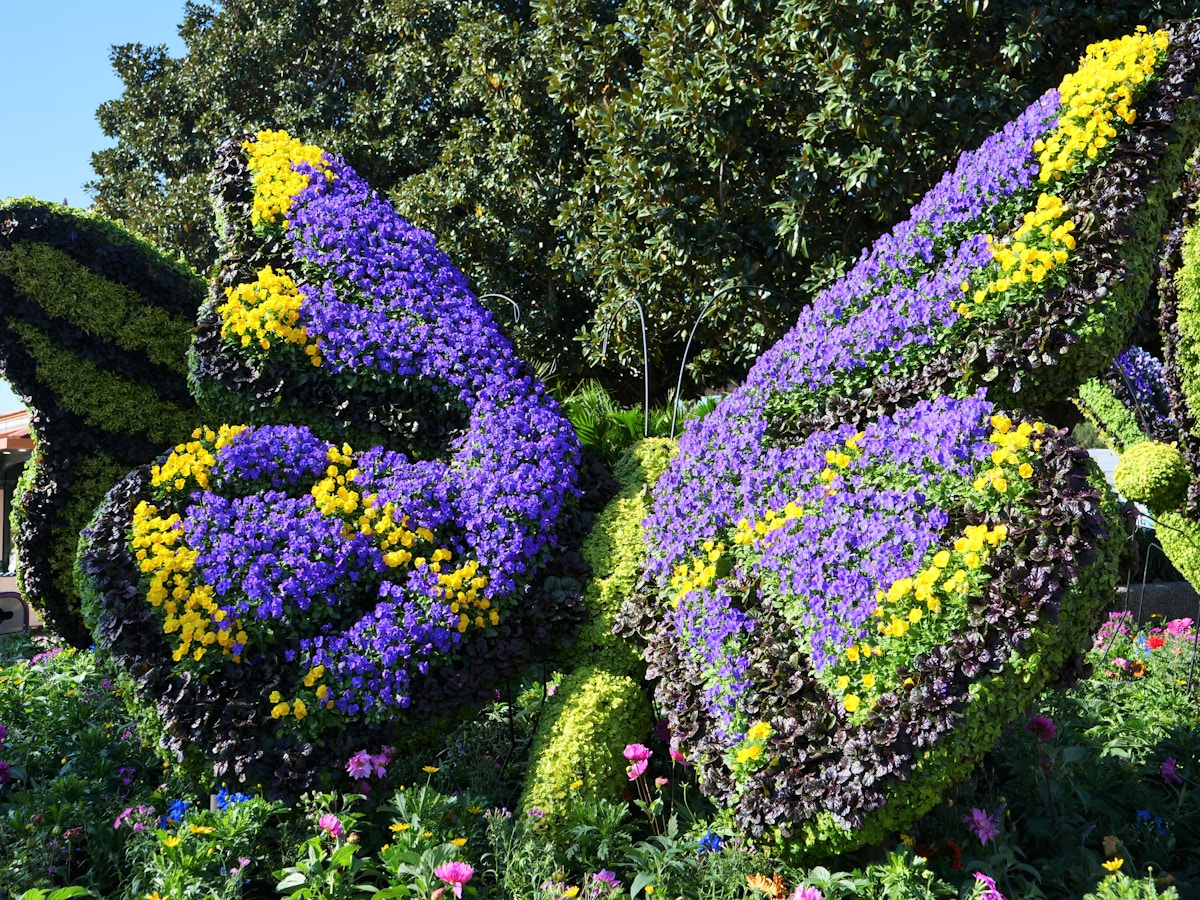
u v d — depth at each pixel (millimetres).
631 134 8766
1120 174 3297
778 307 8547
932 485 3135
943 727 2715
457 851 2969
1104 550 2879
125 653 3406
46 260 5785
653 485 4250
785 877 3068
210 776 3420
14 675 5051
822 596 3154
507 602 3719
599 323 10031
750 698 3166
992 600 2789
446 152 12609
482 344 4320
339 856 2842
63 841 3369
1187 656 5355
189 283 6492
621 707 3605
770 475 3592
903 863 2836
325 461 3859
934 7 7371
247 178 4863
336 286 4391
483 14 12477
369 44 16094
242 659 3398
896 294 3639
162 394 6242
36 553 6023
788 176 8289
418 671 3488
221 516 3521
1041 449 3010
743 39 8297
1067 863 3145
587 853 3170
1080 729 4125
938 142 7625
